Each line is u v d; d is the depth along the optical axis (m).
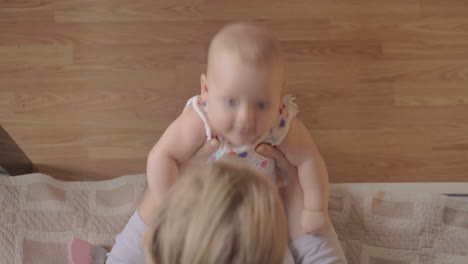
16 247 1.08
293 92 1.39
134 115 1.38
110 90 1.39
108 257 1.04
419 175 1.34
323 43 1.43
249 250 0.53
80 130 1.36
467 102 1.39
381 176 1.34
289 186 1.03
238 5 1.44
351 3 1.45
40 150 1.35
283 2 1.45
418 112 1.39
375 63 1.41
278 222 0.56
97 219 1.13
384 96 1.39
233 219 0.53
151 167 0.96
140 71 1.40
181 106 1.38
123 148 1.36
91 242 1.11
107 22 1.43
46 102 1.37
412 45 1.43
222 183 0.55
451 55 1.42
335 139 1.37
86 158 1.35
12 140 1.23
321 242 1.01
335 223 1.14
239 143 0.84
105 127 1.37
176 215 0.54
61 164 1.34
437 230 1.11
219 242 0.52
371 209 1.14
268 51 0.76
